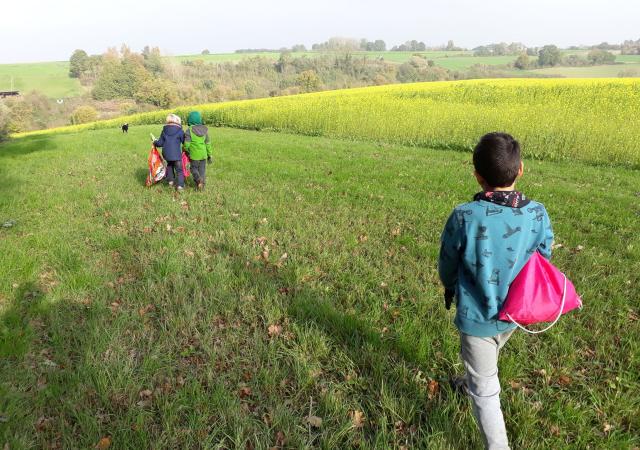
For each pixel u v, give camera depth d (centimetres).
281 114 2217
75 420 271
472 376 218
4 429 254
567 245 561
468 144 1484
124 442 247
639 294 421
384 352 329
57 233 596
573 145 1302
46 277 467
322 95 3164
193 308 392
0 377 302
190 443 252
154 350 332
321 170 1013
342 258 508
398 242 561
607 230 614
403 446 251
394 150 1411
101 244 556
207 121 2755
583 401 283
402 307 398
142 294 419
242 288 434
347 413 275
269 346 339
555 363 323
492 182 204
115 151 1431
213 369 317
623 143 1245
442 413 267
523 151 1362
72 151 1458
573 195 807
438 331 358
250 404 286
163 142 803
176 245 539
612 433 250
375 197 767
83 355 326
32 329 356
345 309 399
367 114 1931
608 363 321
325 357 330
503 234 197
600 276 463
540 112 1736
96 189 859
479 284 202
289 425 260
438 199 754
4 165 1198
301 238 571
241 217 666
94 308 388
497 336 214
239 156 1243
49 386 292
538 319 197
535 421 263
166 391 292
